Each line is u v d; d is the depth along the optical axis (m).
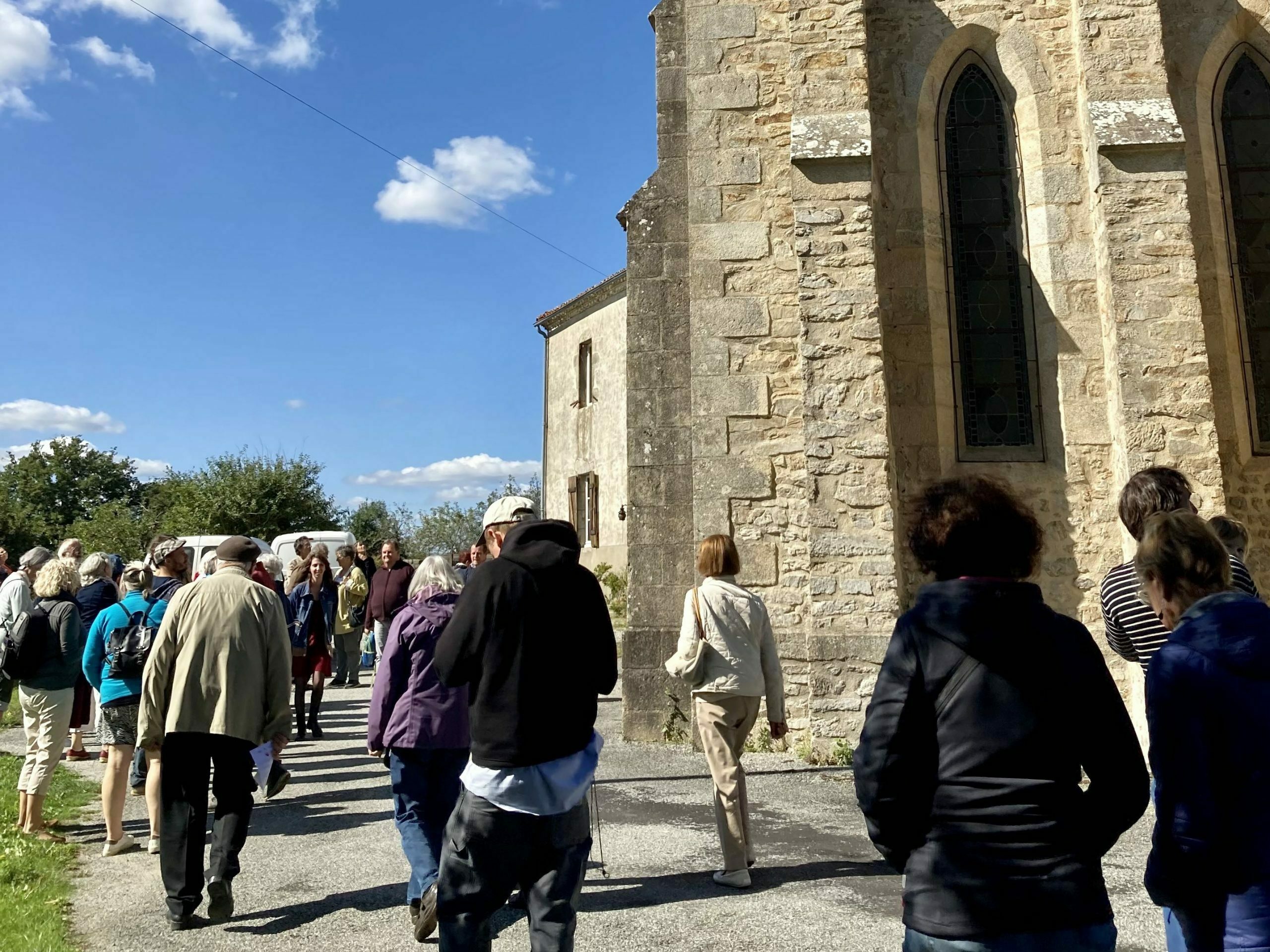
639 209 9.22
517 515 3.52
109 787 5.34
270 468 37.25
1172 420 7.77
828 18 8.51
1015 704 1.98
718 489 8.46
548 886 2.79
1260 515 8.38
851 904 4.30
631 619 8.71
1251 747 2.09
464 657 2.85
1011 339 8.87
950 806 1.95
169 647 4.27
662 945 3.84
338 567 18.31
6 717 10.50
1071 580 8.31
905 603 8.26
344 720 10.34
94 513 42.88
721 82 8.91
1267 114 9.02
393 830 5.83
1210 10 8.94
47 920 4.16
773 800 6.43
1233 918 2.07
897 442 8.54
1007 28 9.00
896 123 8.99
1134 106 8.20
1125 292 7.95
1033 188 8.85
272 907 4.43
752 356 8.58
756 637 4.72
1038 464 8.52
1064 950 1.84
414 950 3.85
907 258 8.78
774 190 8.72
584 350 27.56
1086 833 1.95
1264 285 8.78
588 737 2.93
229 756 4.28
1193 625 2.23
